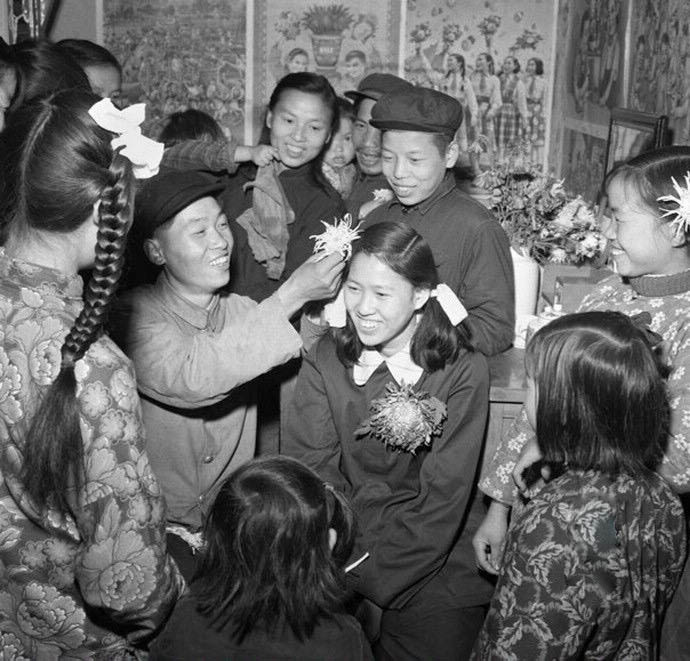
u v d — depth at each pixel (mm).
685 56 3262
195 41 5840
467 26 5680
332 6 5719
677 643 1802
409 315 1981
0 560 1306
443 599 2062
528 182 2975
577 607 1324
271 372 2420
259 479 1445
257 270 2844
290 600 1403
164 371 1883
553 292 2975
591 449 1381
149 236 1950
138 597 1309
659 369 1625
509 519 2215
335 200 3037
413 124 2330
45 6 4520
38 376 1241
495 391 2334
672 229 1743
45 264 1284
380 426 1980
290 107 2900
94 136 1235
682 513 1470
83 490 1255
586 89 4867
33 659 1365
